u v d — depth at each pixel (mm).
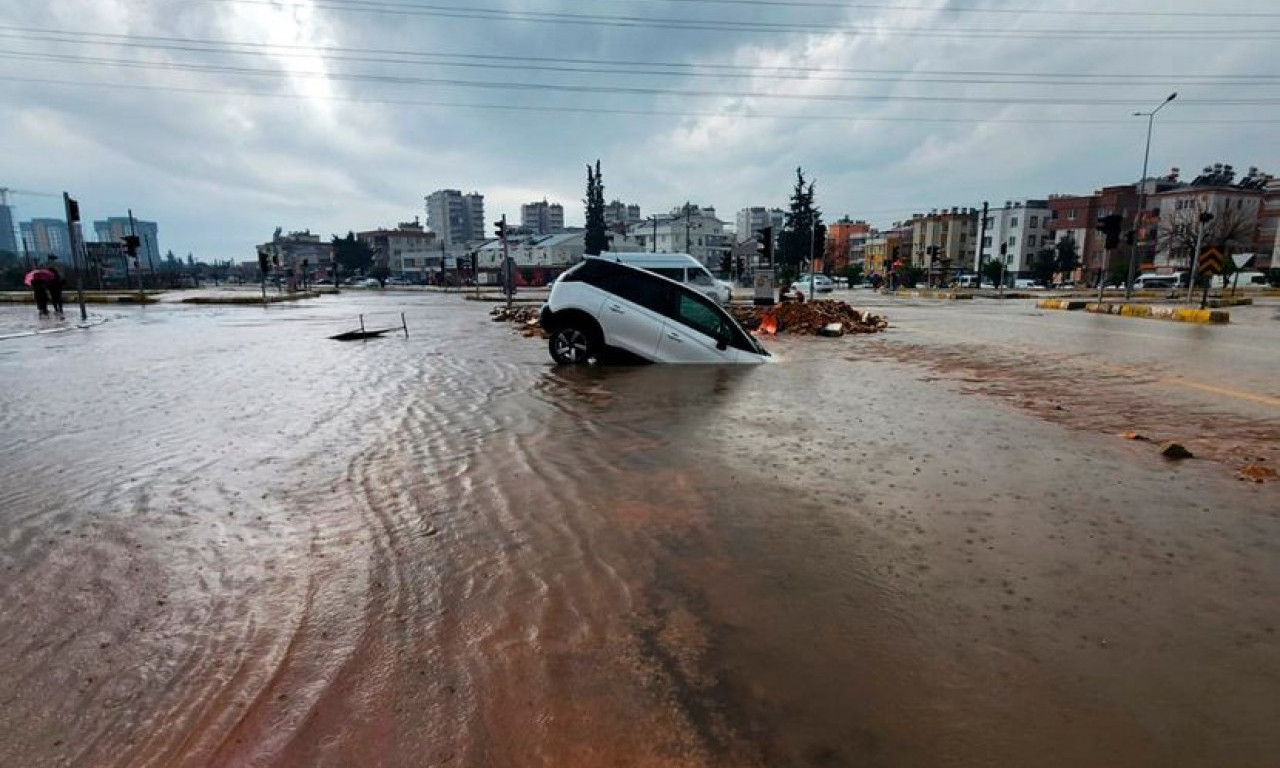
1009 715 2203
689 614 2848
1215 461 5180
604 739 2100
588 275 10711
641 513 4035
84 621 2865
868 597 2986
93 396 8258
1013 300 42812
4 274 61781
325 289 70625
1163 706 2248
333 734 2148
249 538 3742
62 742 2129
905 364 11047
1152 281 66625
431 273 95312
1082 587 3078
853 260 127375
